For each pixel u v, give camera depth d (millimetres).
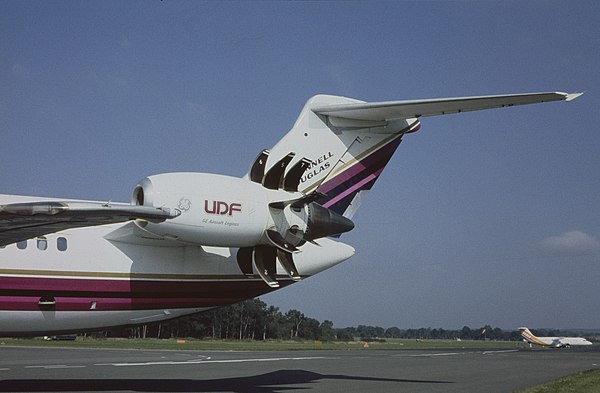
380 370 22094
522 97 11594
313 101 14492
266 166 13523
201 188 11969
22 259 11586
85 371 19047
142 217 10352
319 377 18250
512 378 19266
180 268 13195
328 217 13500
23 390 13164
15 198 12102
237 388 14484
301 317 129750
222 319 112312
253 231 12398
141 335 101250
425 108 13180
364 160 14953
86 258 12211
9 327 11695
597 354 47594
